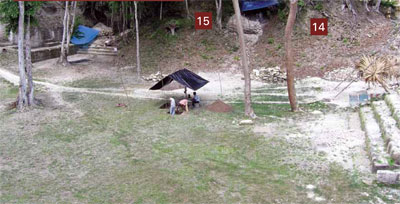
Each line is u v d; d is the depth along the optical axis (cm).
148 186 1255
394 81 2267
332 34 3203
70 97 2416
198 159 1466
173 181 1288
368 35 3164
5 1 2045
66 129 1828
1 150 1564
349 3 3453
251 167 1384
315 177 1284
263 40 3319
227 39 3400
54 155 1520
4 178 1314
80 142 1662
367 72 2156
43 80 2847
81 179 1310
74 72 3108
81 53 3797
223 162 1434
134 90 2591
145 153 1536
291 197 1164
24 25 2114
